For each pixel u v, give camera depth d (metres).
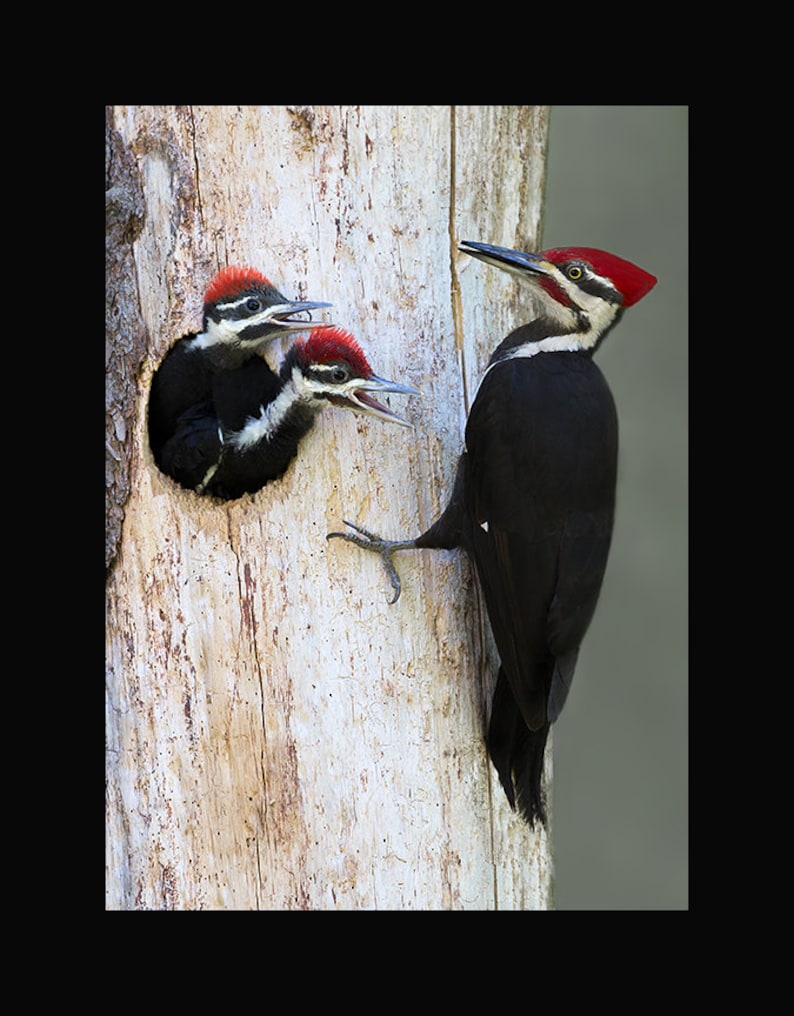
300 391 10.05
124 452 10.20
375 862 10.24
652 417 14.65
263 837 10.12
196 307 10.27
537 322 10.78
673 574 14.62
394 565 10.35
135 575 10.21
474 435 10.26
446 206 10.65
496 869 10.72
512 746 10.46
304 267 10.30
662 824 14.27
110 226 10.27
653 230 14.55
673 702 14.48
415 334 10.51
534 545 10.16
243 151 10.23
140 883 10.25
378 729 10.25
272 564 10.16
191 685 10.16
